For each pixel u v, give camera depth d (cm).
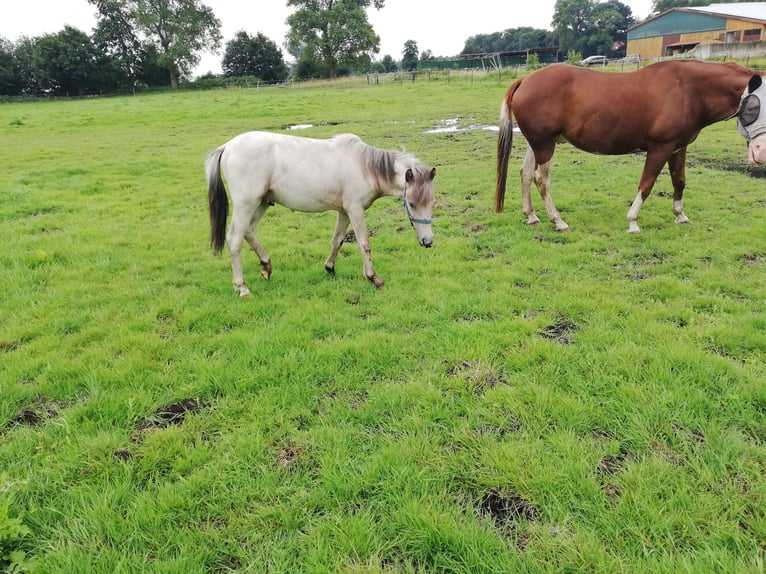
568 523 197
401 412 269
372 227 645
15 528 181
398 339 346
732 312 361
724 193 689
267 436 254
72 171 1005
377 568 179
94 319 391
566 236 561
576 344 332
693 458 224
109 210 738
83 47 5047
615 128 520
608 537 189
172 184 926
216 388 298
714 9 4284
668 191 718
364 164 408
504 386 285
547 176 576
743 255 470
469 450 238
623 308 378
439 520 197
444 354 325
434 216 674
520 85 557
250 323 384
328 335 363
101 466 231
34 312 402
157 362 324
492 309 390
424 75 4125
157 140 1469
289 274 484
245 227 419
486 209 694
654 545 184
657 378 281
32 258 511
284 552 187
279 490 217
